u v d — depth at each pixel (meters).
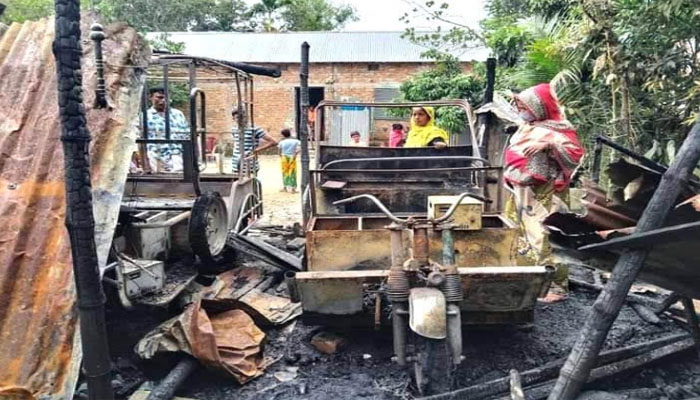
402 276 3.32
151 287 4.13
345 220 4.93
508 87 9.92
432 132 6.61
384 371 3.92
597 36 7.41
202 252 4.86
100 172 3.55
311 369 3.97
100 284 2.70
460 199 3.40
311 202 5.02
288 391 3.68
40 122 3.75
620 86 7.32
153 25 30.44
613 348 4.14
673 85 6.93
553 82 8.35
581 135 7.97
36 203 3.47
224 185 6.46
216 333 4.01
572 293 5.30
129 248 4.51
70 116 2.51
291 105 20.69
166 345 3.70
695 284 3.10
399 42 21.22
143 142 5.54
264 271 5.38
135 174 6.27
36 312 3.17
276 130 20.84
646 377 3.68
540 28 10.48
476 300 3.83
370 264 4.19
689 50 7.14
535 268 3.72
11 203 3.45
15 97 3.87
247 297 4.69
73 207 2.58
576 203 5.57
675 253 2.71
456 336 3.16
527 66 9.20
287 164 12.27
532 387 3.42
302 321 4.14
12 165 3.60
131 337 4.06
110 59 3.86
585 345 2.77
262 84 20.58
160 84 8.86
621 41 7.21
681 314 4.60
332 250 4.20
